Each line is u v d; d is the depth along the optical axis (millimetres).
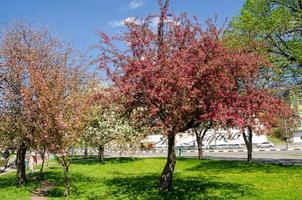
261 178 23641
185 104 17250
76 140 19938
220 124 17922
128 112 20125
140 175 28469
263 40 28562
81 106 19922
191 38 19422
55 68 24031
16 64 24312
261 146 66125
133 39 18969
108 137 39906
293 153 49688
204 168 31531
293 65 28375
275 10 28422
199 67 17578
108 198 19391
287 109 20406
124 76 18422
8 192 22203
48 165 40875
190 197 18578
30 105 21094
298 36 28734
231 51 19422
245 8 30844
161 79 17172
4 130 23516
